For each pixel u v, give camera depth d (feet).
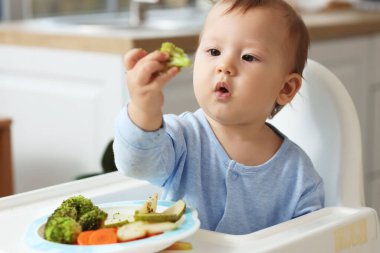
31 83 6.02
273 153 3.11
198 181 2.97
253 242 2.47
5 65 6.15
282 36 3.02
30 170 6.18
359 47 7.45
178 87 5.62
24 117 6.11
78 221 2.43
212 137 3.03
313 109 3.44
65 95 5.82
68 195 3.07
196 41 5.67
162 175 2.84
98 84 5.58
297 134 3.50
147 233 2.32
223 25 2.94
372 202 7.90
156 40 5.39
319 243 2.59
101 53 5.49
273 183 3.07
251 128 3.06
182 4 8.30
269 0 3.05
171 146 2.86
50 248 2.23
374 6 9.32
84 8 8.23
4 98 6.21
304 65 3.28
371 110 7.82
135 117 2.49
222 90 2.87
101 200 3.07
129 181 3.28
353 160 3.32
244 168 3.00
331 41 6.99
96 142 5.67
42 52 5.88
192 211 2.50
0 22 7.39
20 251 2.43
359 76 7.54
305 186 3.10
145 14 7.47
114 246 2.21
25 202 2.95
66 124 5.86
